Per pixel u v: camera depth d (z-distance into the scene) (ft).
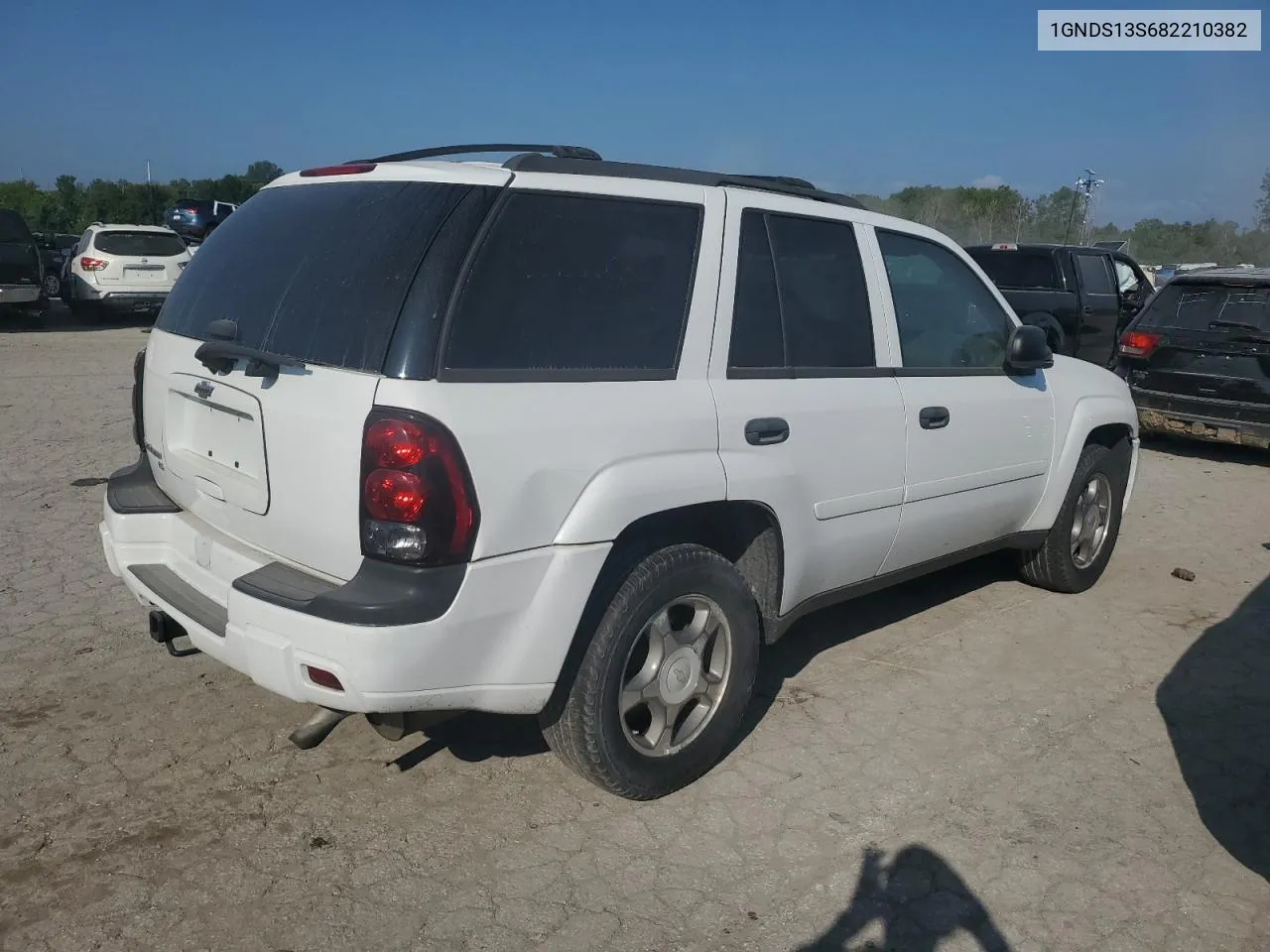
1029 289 42.63
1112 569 20.40
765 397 11.84
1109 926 9.75
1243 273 30.96
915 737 13.24
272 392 9.77
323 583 9.66
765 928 9.59
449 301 9.38
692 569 11.14
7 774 11.55
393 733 9.84
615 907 9.78
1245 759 12.92
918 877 10.39
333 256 10.13
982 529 16.02
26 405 33.71
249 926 9.34
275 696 13.57
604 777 10.94
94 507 21.81
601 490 10.07
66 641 15.03
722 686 11.93
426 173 10.22
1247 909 10.03
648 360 10.84
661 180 11.47
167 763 11.94
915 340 14.37
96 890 9.74
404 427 8.96
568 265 10.30
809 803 11.64
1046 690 14.74
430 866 10.29
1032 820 11.44
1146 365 31.60
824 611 17.70
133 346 51.78
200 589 11.03
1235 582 19.74
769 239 12.31
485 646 9.57
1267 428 29.27
